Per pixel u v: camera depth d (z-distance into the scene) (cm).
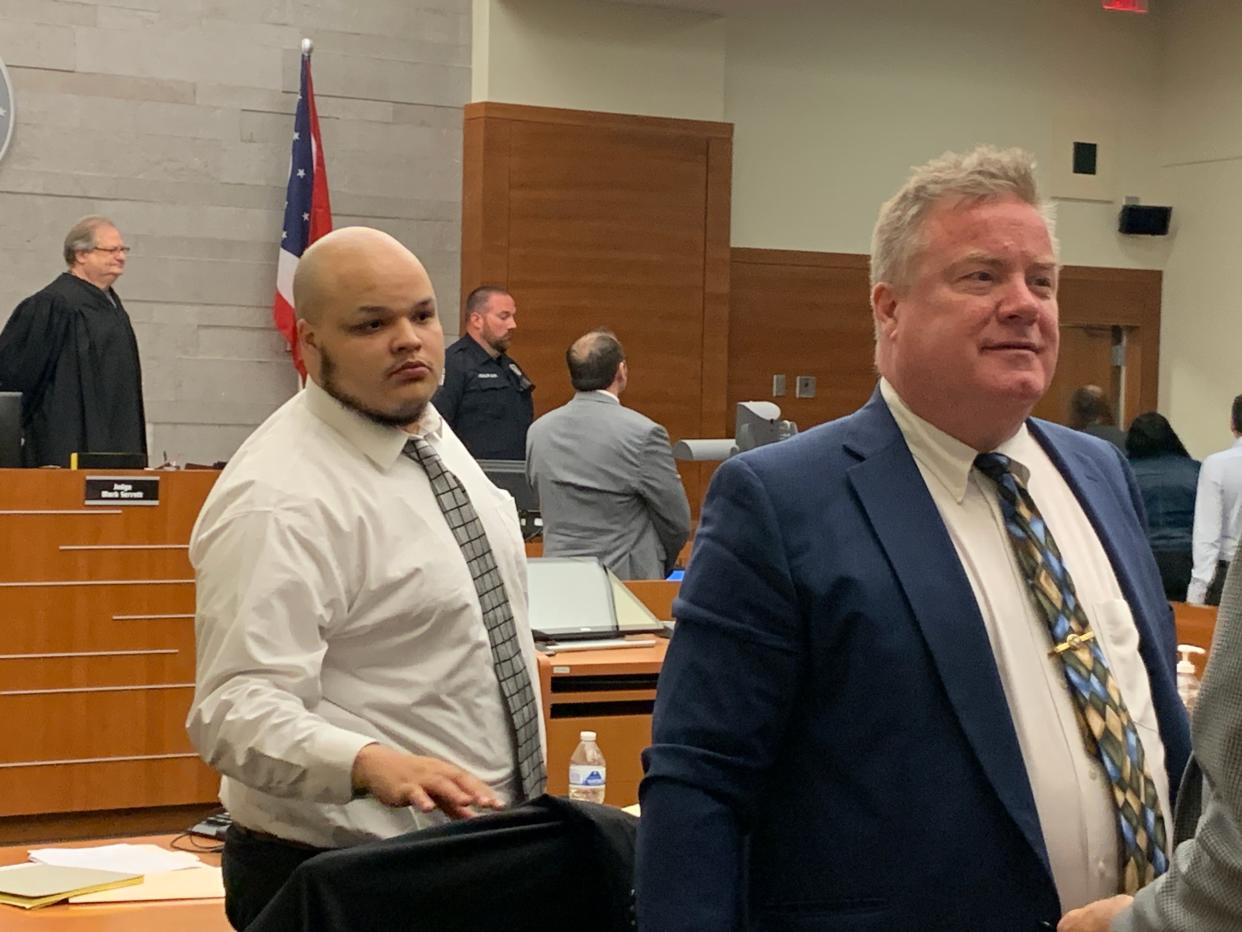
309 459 211
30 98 700
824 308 879
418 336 215
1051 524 170
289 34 745
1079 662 161
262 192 741
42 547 472
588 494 510
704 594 162
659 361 819
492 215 776
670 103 815
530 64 782
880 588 157
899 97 892
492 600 219
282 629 201
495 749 216
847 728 155
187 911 234
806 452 165
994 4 916
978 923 152
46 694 474
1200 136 946
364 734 208
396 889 162
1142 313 970
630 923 171
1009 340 159
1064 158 942
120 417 646
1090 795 157
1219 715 131
